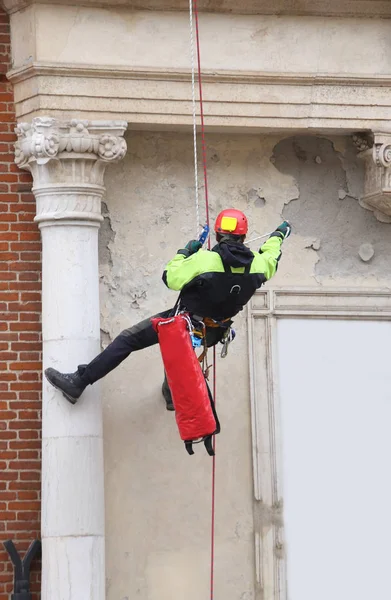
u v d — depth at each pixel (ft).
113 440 137.69
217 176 142.31
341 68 139.44
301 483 140.67
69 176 133.08
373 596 140.46
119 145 133.90
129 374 138.92
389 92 140.15
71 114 134.00
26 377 136.05
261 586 138.00
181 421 120.67
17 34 136.98
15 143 135.85
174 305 137.49
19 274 137.18
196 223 140.87
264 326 142.10
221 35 137.39
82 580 129.18
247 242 128.98
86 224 133.28
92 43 134.92
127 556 136.26
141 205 140.97
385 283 144.97
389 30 140.67
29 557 132.26
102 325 138.92
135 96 135.23
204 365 140.87
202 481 138.92
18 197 137.80
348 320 143.95
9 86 138.21
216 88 137.08
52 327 131.85
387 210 144.56
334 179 144.66
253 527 139.03
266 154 143.43
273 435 140.46
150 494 137.69
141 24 136.05
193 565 137.28
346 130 140.56
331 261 144.15
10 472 134.51
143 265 140.46
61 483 130.00
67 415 130.62
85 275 132.77
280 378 141.90
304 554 139.64
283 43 138.51
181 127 137.69
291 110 138.41
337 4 138.31
